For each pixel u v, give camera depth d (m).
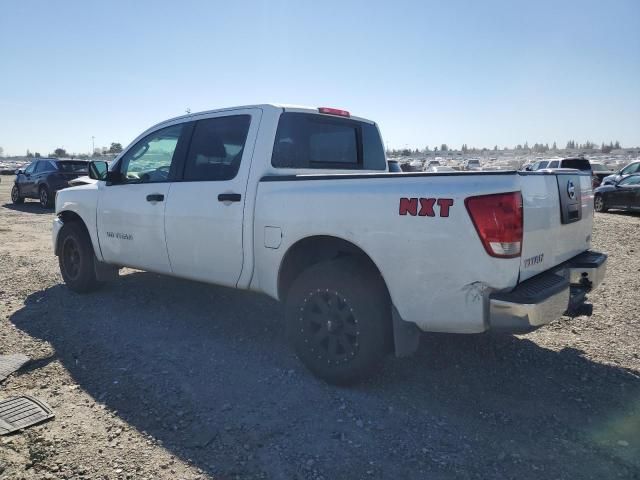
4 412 3.34
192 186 4.61
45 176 17.67
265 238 4.03
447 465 2.81
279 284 4.02
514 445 3.01
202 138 4.71
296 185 3.87
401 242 3.29
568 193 3.70
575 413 3.38
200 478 2.70
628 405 3.48
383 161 5.60
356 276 3.53
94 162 5.48
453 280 3.12
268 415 3.34
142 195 5.08
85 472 2.74
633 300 5.98
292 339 3.88
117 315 5.31
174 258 4.81
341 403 3.49
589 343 4.61
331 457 2.88
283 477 2.71
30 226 12.77
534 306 2.93
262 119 4.29
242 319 5.20
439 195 3.14
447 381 3.83
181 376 3.90
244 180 4.21
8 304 5.71
